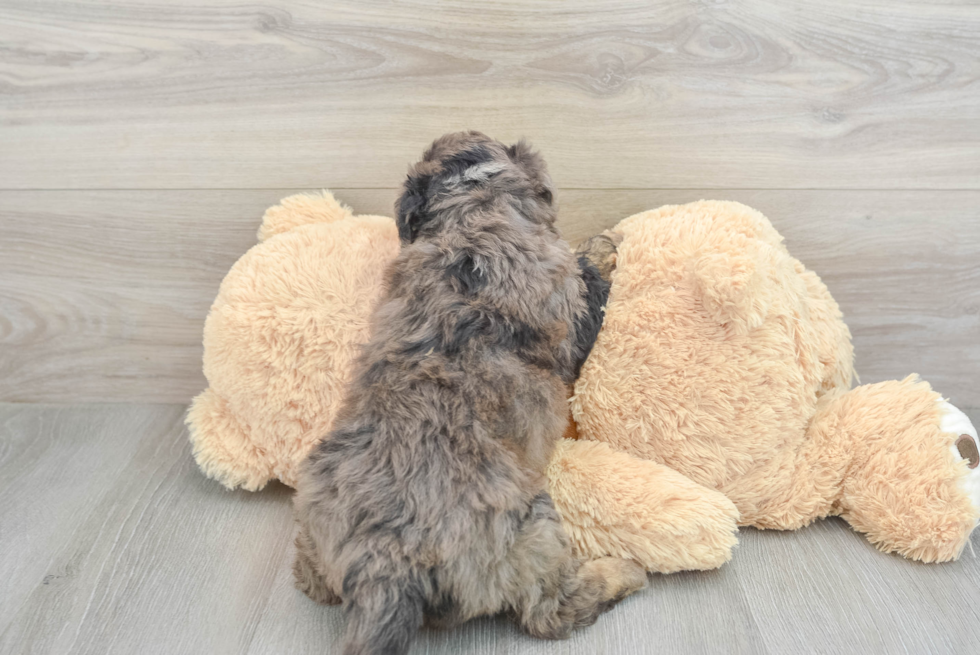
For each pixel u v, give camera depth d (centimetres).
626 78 168
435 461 116
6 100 172
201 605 132
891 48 164
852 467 145
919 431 141
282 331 147
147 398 204
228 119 174
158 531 152
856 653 120
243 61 168
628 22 163
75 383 202
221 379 154
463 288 130
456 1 162
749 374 140
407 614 109
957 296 184
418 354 126
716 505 134
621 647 121
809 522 150
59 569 141
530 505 121
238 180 180
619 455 141
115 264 189
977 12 159
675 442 143
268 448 157
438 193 140
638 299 145
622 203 180
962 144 171
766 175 176
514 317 130
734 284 133
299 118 174
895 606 129
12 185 180
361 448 120
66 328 196
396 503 114
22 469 173
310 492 121
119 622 129
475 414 121
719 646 121
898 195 176
